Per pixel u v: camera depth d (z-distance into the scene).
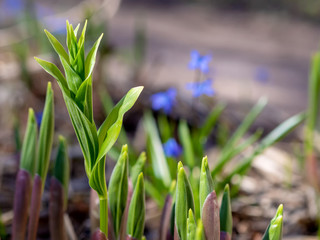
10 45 2.04
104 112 1.55
